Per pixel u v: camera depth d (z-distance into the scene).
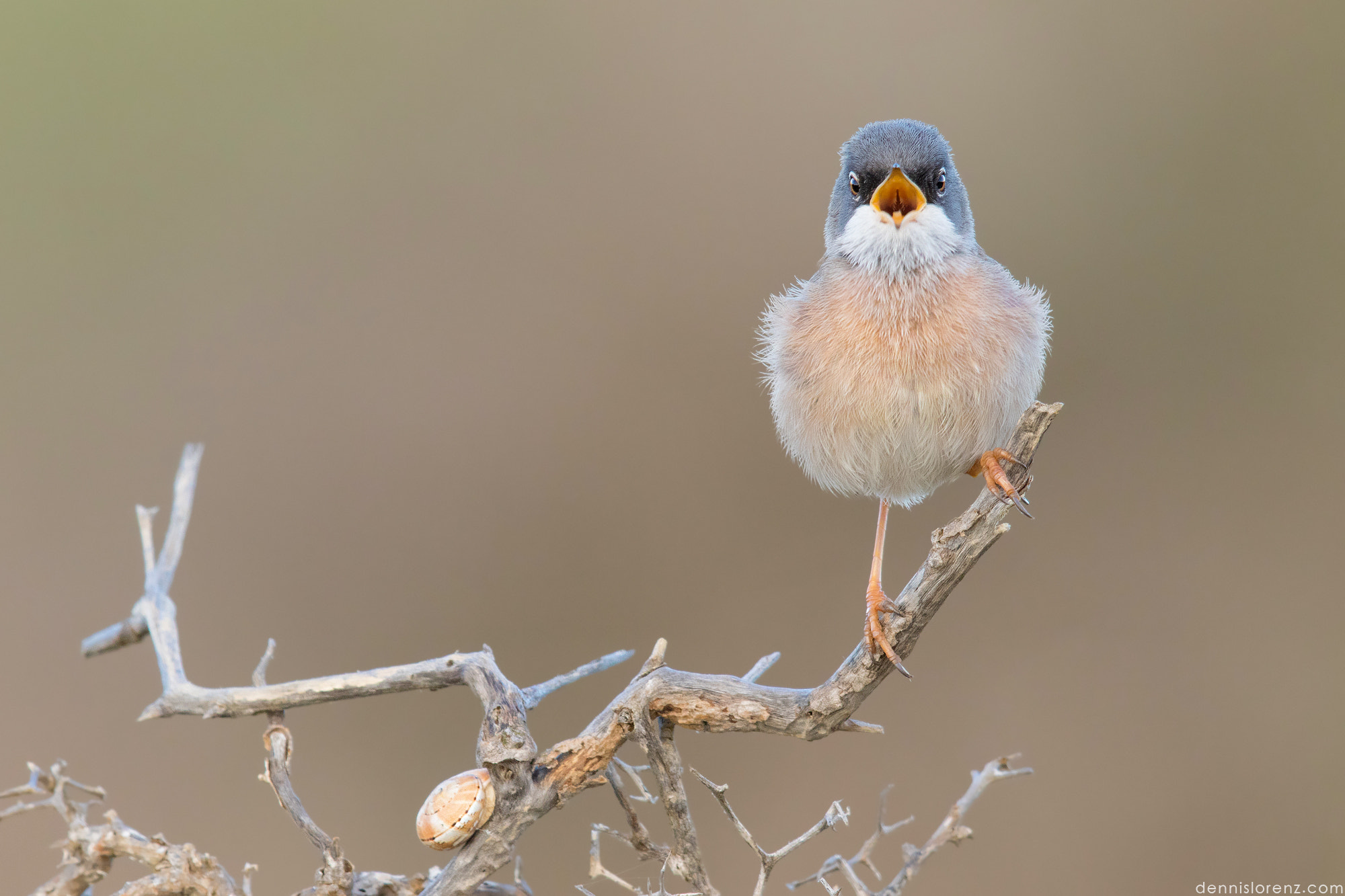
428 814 2.41
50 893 2.41
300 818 2.42
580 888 2.42
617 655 2.42
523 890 2.42
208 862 2.41
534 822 2.41
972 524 2.42
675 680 2.42
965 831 2.42
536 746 2.41
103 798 2.42
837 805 2.41
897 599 2.42
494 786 2.41
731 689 2.42
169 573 2.44
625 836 2.42
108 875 2.42
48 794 2.42
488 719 2.41
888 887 2.42
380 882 2.42
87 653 2.44
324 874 2.41
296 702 2.42
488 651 2.42
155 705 2.42
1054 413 2.42
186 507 2.44
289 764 2.42
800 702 2.42
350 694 2.42
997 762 2.43
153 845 2.41
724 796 2.41
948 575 2.42
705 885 2.41
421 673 2.42
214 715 2.42
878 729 2.42
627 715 2.41
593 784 2.41
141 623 2.44
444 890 2.41
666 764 2.41
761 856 2.41
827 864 2.42
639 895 2.41
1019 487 2.42
